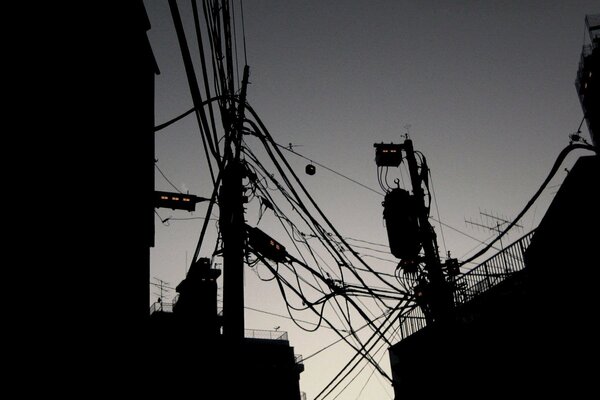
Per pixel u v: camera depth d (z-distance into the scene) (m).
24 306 3.54
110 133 6.21
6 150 3.42
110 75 6.34
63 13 4.72
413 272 11.58
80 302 4.80
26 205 3.68
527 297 10.95
